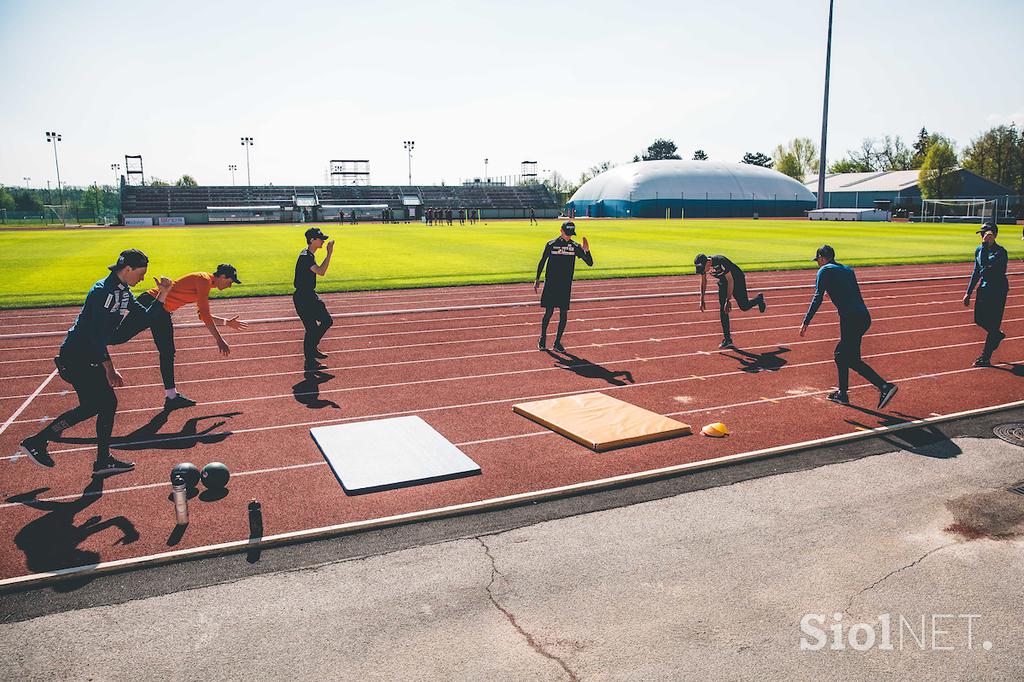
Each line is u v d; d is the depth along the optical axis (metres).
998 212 70.19
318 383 9.45
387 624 4.13
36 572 4.68
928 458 6.65
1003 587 4.51
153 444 7.14
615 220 79.12
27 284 19.98
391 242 37.41
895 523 5.36
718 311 15.10
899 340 12.12
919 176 83.94
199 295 8.10
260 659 3.82
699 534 5.20
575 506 5.68
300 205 88.31
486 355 11.05
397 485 6.00
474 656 3.84
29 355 11.28
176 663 3.80
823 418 7.84
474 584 4.55
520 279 20.44
